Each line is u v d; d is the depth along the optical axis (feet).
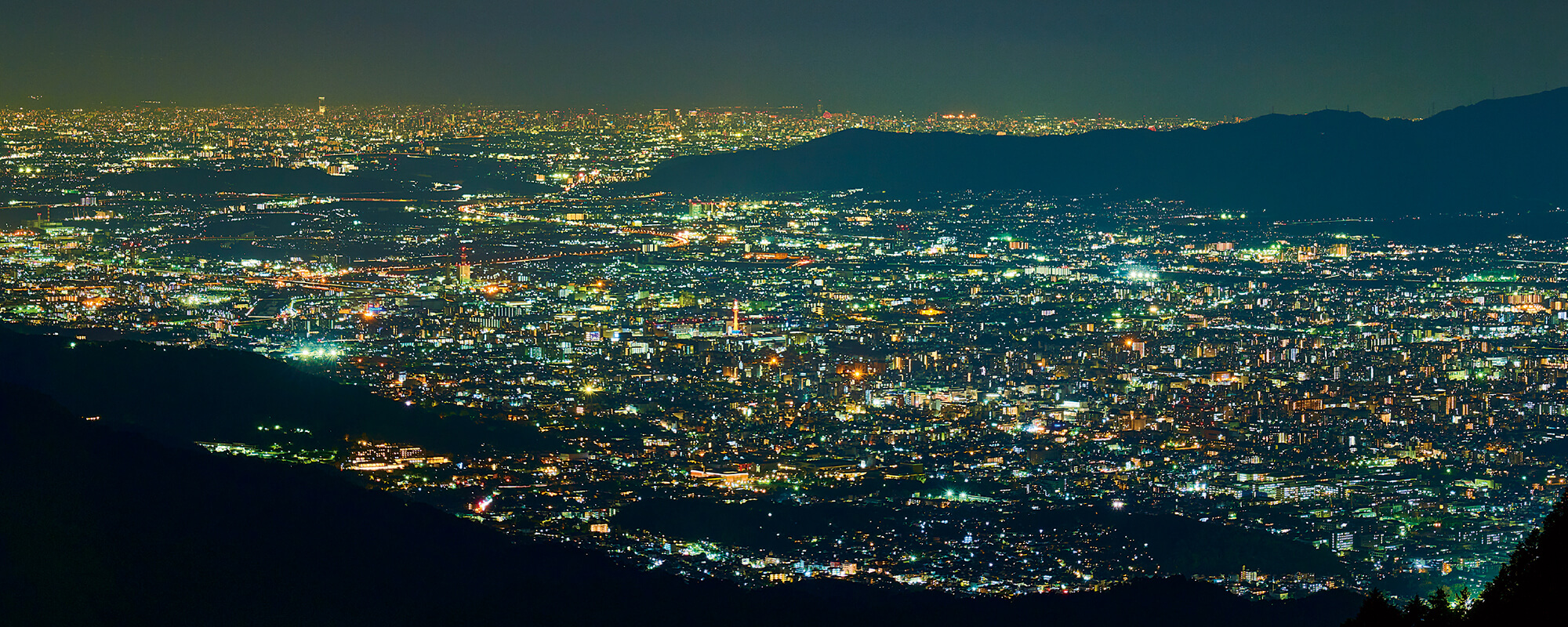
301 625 322.14
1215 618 368.48
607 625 342.44
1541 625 175.32
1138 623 363.35
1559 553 177.58
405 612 339.36
